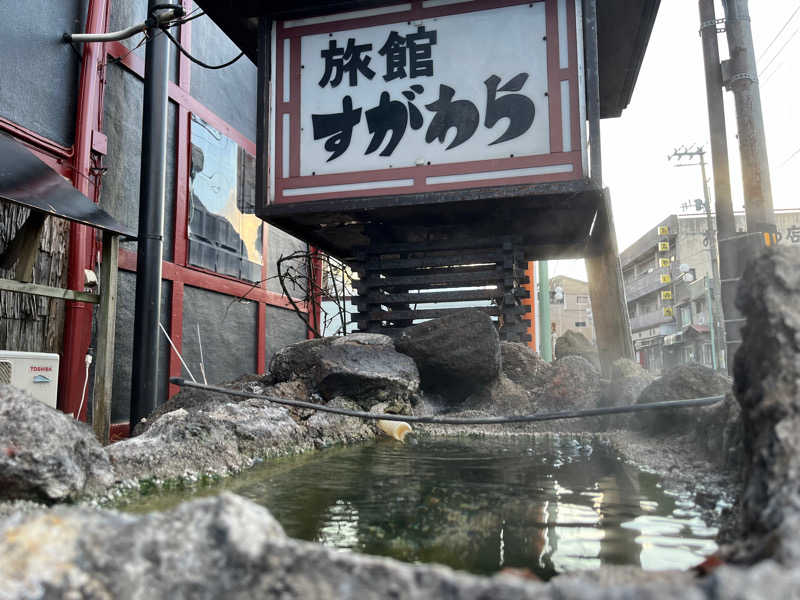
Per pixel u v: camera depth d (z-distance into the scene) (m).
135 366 6.56
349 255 9.14
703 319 33.84
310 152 6.71
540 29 6.33
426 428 5.20
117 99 8.29
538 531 1.97
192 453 3.18
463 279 7.12
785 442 1.41
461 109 6.40
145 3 8.95
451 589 0.98
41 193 5.01
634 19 7.09
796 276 1.70
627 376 4.98
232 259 11.34
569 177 6.06
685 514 2.19
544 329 17.03
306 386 5.63
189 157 9.91
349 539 1.90
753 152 7.85
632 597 0.89
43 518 1.16
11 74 6.46
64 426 2.61
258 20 7.10
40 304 6.59
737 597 0.84
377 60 6.68
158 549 1.10
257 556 1.09
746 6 8.16
